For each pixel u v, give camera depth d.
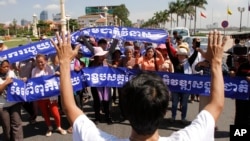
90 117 7.74
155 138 1.39
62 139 6.25
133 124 1.36
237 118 5.96
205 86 6.40
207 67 6.65
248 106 5.80
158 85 1.37
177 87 6.57
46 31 75.06
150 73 1.46
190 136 1.40
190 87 6.49
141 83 1.37
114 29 7.62
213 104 1.57
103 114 8.01
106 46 7.94
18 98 5.44
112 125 7.08
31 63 7.75
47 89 6.11
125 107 1.36
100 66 6.71
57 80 6.18
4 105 5.26
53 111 6.46
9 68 5.74
